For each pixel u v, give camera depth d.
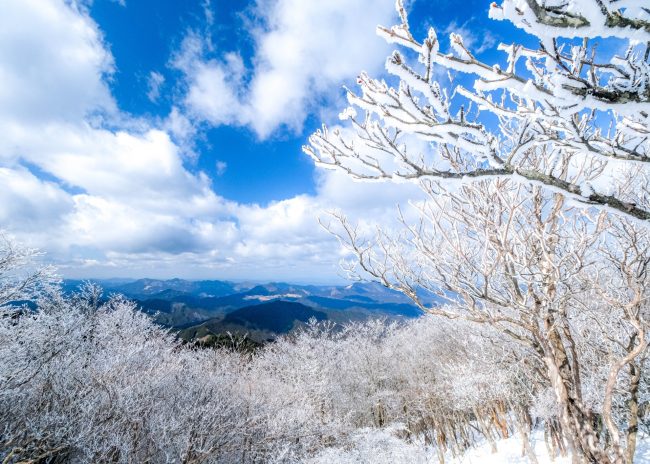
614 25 1.26
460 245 4.16
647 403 8.36
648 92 1.50
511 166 1.91
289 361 23.16
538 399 11.56
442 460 17.50
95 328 14.20
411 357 28.09
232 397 15.15
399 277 4.66
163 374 13.69
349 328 30.31
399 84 1.76
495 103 1.94
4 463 7.39
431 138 1.91
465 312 5.36
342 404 22.62
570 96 1.56
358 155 2.27
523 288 5.19
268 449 13.66
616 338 5.12
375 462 15.17
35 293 8.77
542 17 1.30
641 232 4.29
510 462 14.30
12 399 8.36
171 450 9.87
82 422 8.53
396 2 1.50
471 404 15.69
